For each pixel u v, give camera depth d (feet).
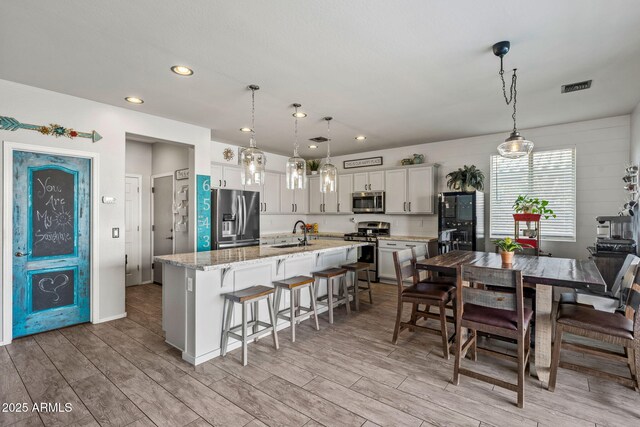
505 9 6.42
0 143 9.84
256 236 18.33
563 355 9.12
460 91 10.77
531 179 15.57
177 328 9.31
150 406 6.75
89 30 7.18
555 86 10.31
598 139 13.94
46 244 10.87
